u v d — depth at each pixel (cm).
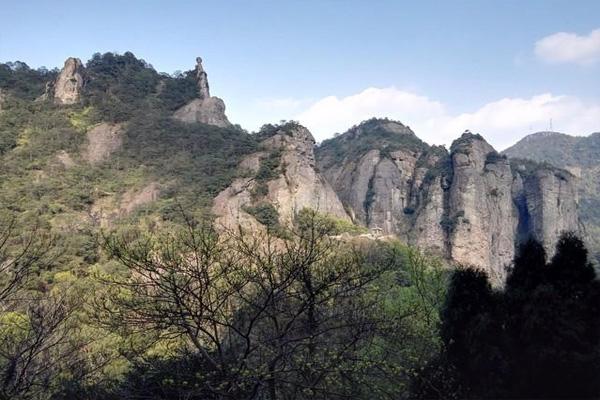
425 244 13425
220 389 1219
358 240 5778
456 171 14338
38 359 1568
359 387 1378
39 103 11338
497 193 14312
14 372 1376
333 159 18025
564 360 1591
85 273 4397
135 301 1249
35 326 1453
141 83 13725
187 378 1268
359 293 1457
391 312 1638
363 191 15250
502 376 1709
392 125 18675
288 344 1309
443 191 14338
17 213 6831
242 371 1174
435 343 1831
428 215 13925
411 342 1752
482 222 13538
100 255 4997
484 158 14938
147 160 10344
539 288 1734
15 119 10306
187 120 13012
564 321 1639
